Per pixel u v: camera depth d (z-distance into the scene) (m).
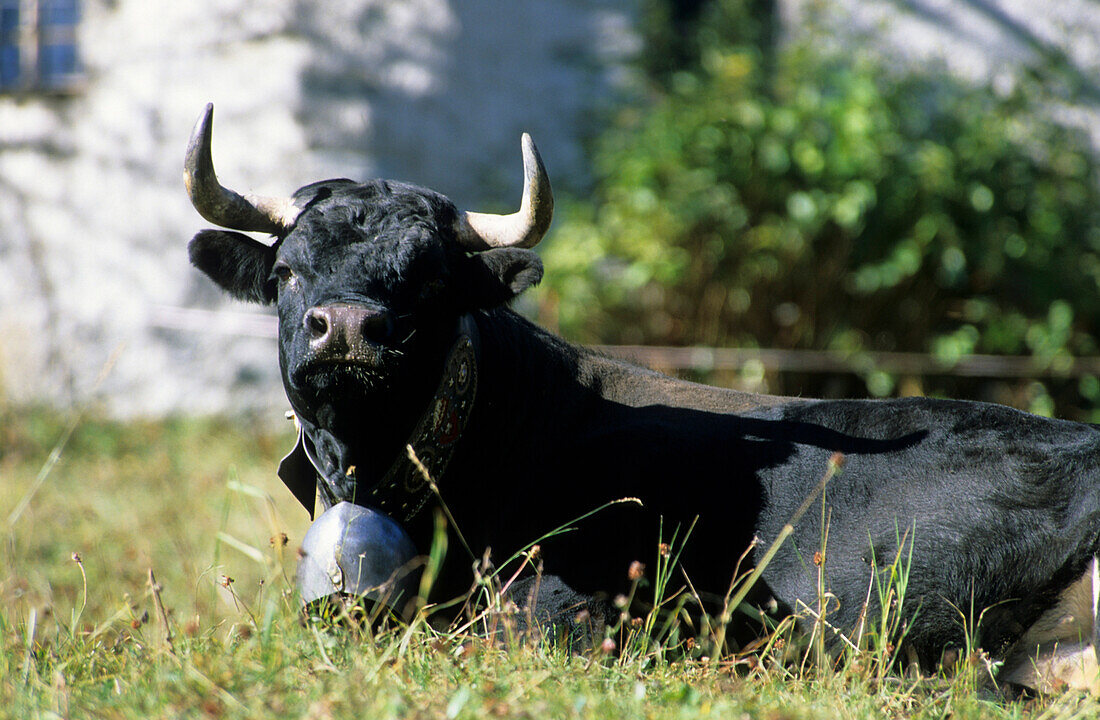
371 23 25.72
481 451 10.99
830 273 23.05
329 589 9.33
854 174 22.95
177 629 9.53
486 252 10.70
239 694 7.56
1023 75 26.05
